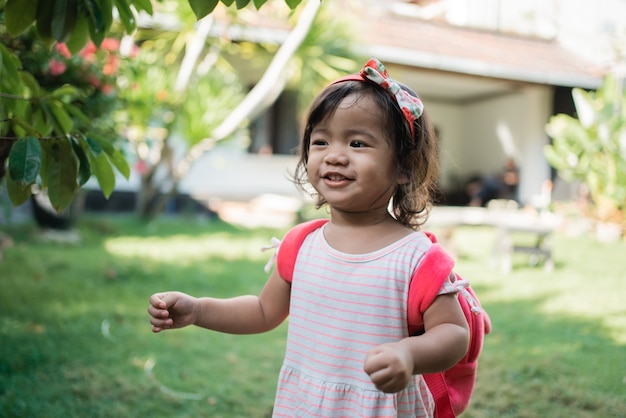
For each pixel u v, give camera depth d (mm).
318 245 1370
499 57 12039
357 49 8656
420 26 12719
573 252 7312
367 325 1260
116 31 4570
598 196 8672
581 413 2557
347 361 1272
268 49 8742
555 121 8602
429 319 1231
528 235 9133
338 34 8289
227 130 8352
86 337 3424
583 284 5480
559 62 12492
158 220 8969
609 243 8086
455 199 14250
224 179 10758
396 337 1248
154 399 2637
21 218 7871
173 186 8773
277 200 10234
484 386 2850
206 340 3531
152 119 7516
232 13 7301
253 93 8203
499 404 2635
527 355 3355
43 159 1647
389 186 1295
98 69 4215
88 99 4266
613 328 3975
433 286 1218
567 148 8508
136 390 2707
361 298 1268
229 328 1464
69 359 3049
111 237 7219
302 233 1413
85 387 2705
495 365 3168
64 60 3887
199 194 10438
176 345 3393
